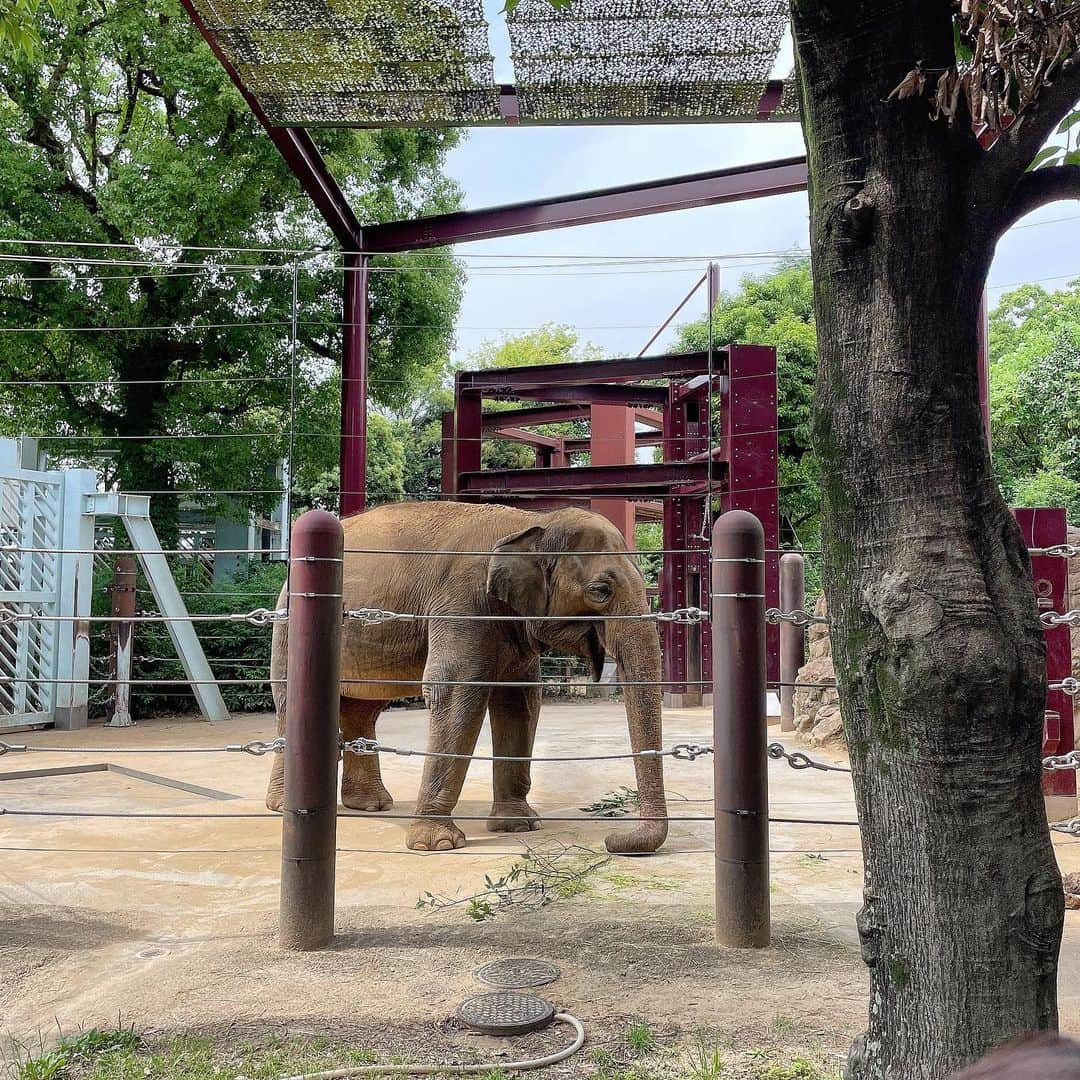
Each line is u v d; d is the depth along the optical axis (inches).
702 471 435.5
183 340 561.3
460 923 148.8
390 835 221.6
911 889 83.4
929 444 84.6
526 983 122.0
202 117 510.6
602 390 511.5
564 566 203.9
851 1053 90.9
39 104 515.5
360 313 430.0
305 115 287.3
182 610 476.4
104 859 198.8
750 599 140.3
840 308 88.4
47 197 516.7
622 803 253.3
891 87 85.5
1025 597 84.7
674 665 530.6
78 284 504.7
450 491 536.7
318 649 139.3
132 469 569.6
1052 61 79.8
